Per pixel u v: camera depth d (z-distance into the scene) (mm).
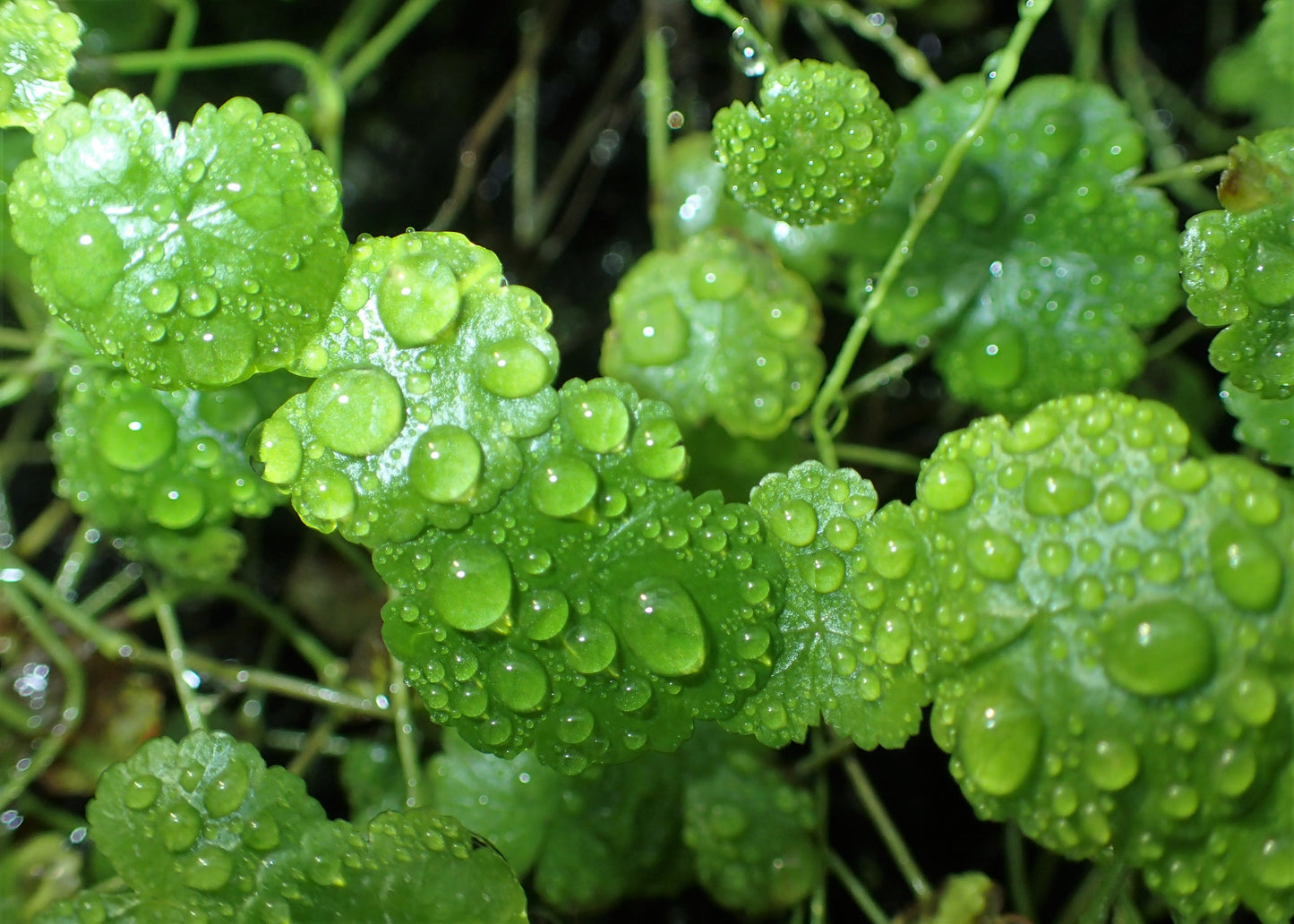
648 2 173
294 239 138
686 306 150
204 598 168
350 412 137
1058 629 134
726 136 144
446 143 177
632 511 139
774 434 149
